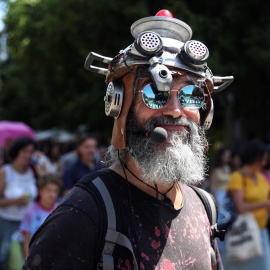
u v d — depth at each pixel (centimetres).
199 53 141
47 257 127
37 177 434
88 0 804
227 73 765
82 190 136
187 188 159
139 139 144
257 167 405
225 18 805
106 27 806
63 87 1045
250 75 830
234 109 927
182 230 142
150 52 138
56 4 840
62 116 1071
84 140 437
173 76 144
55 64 963
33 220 360
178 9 725
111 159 157
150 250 133
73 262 126
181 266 137
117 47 812
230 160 639
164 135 135
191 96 145
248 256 386
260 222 411
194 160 143
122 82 149
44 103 1289
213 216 158
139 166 142
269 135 1004
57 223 129
